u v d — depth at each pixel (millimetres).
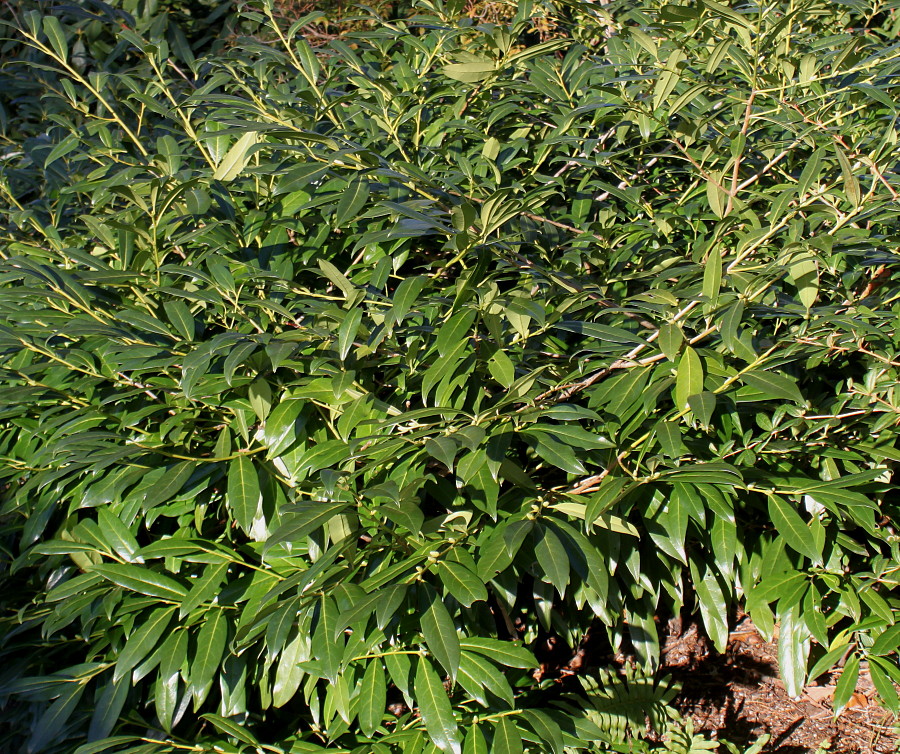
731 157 2422
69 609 1954
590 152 2631
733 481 1735
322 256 2271
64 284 2023
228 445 1921
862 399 2092
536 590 2219
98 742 1797
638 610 2488
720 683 3277
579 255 2408
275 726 2238
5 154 3766
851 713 3088
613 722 2539
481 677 1769
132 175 2352
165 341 2014
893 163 2145
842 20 3465
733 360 2004
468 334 2014
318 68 2479
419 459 1894
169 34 5352
